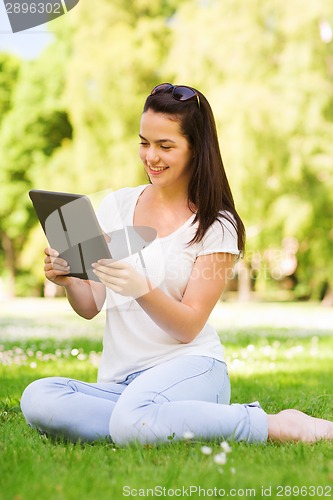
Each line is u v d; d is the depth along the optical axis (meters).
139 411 4.07
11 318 18.78
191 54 23.61
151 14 26.23
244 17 23.72
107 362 4.62
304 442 4.26
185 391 4.21
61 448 4.10
